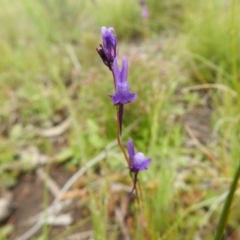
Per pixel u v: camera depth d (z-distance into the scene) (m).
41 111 0.33
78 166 0.26
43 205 0.24
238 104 0.23
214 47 0.33
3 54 0.41
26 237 0.22
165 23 0.46
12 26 0.51
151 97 0.27
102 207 0.19
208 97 0.32
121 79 0.09
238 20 0.34
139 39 0.47
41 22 0.49
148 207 0.17
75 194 0.23
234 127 0.23
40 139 0.30
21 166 0.27
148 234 0.17
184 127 0.28
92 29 0.49
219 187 0.22
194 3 0.43
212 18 0.36
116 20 0.48
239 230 0.19
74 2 0.50
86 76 0.32
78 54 0.39
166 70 0.33
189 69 0.34
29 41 0.49
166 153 0.24
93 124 0.26
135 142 0.26
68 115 0.31
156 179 0.21
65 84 0.36
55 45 0.48
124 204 0.22
